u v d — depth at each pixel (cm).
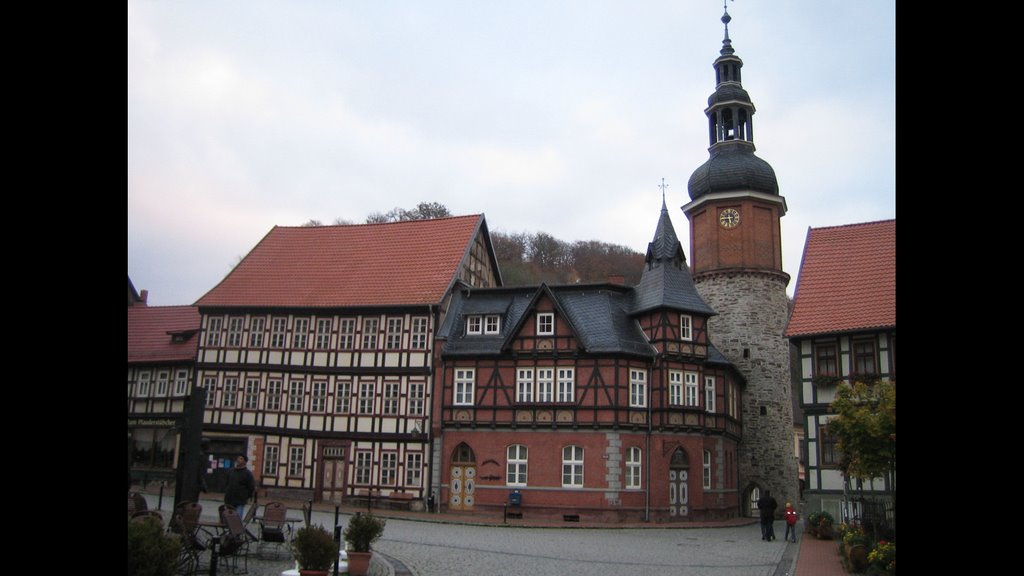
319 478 3578
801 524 3528
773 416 4034
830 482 2894
